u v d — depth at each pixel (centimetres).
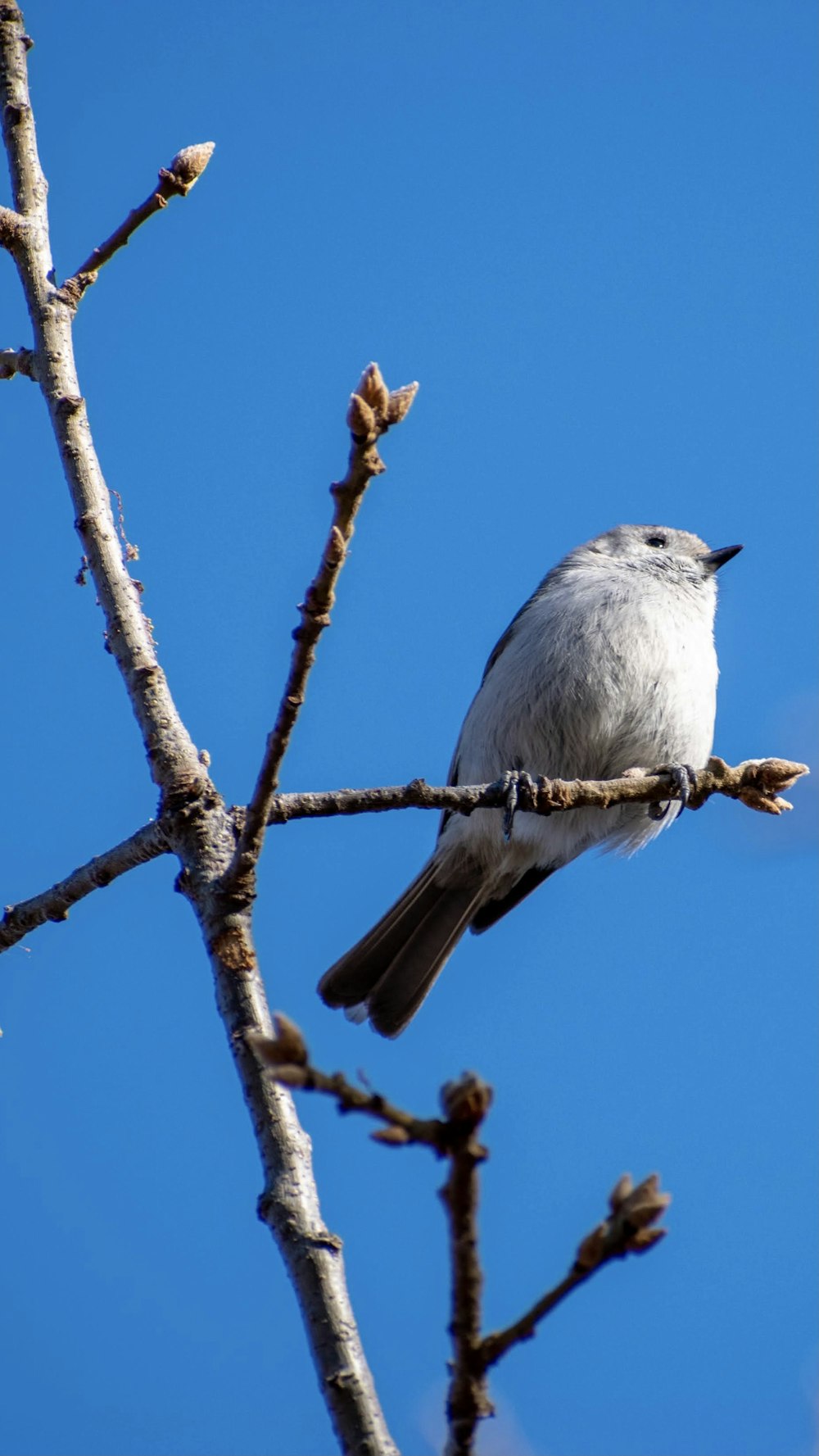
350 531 609
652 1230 424
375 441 590
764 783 905
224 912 684
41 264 856
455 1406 427
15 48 884
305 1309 575
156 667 771
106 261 859
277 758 654
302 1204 603
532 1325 426
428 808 796
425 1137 414
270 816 757
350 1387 552
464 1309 425
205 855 718
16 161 873
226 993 667
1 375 859
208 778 746
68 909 793
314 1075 412
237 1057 648
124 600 788
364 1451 537
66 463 816
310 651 631
